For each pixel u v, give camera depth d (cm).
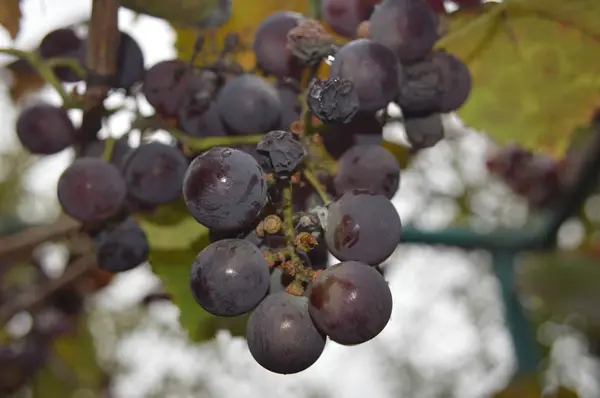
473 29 30
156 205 27
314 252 23
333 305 21
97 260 28
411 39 24
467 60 31
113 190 26
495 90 31
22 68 36
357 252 21
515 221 71
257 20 31
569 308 59
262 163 22
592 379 70
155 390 80
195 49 26
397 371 89
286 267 22
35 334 46
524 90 31
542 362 65
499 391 55
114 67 26
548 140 32
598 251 59
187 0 27
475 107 32
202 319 29
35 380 54
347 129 25
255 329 21
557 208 51
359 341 21
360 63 23
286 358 21
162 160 26
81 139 28
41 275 46
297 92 25
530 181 58
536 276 59
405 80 25
